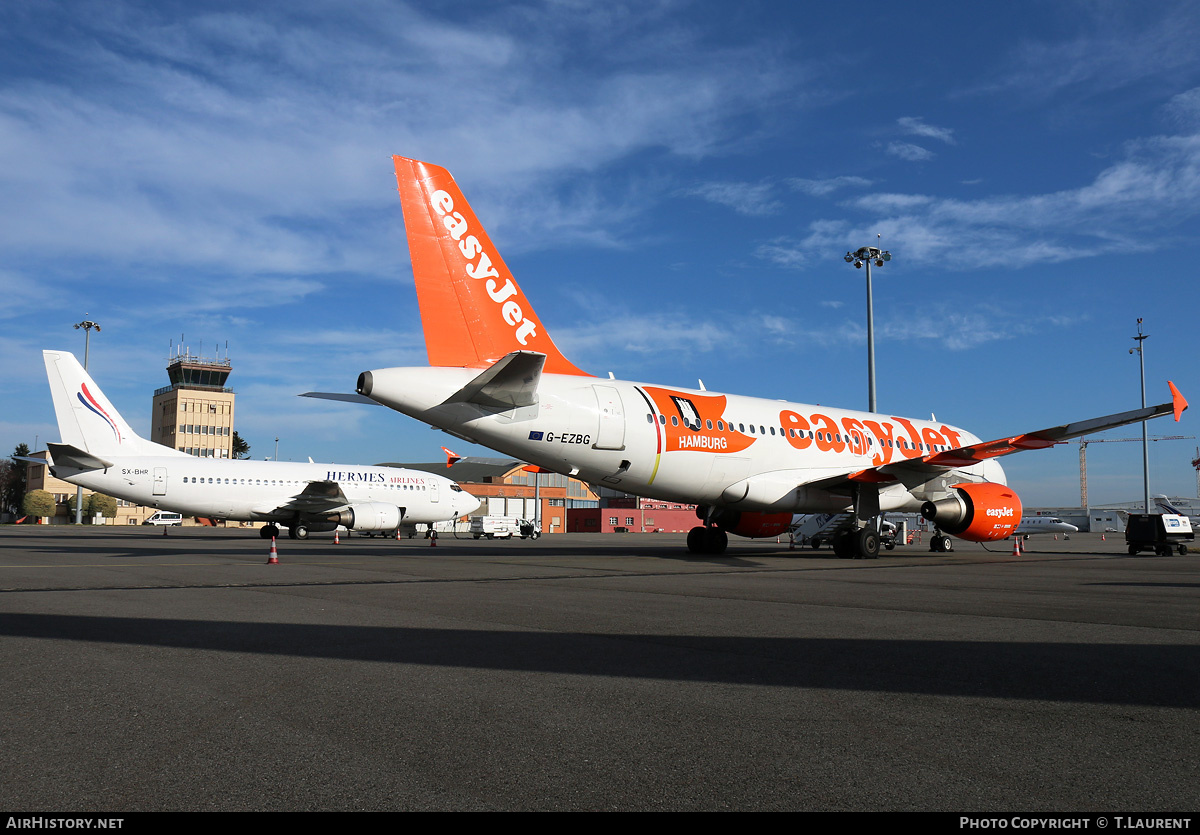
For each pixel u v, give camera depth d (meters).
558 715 4.43
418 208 16.62
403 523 41.44
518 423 17.08
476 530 51.53
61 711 4.50
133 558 18.94
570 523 83.25
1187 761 3.66
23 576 13.37
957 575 15.13
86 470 32.06
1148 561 21.52
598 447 18.17
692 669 5.68
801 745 3.89
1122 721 4.32
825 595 10.91
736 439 20.23
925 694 4.93
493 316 17.39
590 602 9.83
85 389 32.78
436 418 16.23
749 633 7.32
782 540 41.19
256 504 36.25
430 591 11.14
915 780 3.41
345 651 6.36
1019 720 4.34
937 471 20.70
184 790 3.29
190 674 5.48
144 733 4.09
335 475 38.88
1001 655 6.25
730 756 3.72
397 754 3.75
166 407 107.62
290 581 12.61
